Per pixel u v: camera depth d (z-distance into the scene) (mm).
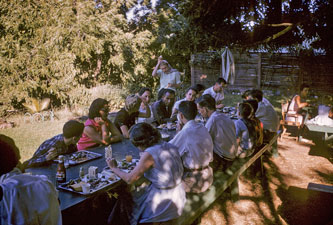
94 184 2850
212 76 13586
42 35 12664
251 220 3807
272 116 5906
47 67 12406
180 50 5480
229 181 3824
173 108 5836
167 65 7844
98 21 14492
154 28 19281
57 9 12984
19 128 9414
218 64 13367
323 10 4086
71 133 3420
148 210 2742
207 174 3414
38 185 1920
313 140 7215
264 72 12461
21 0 12250
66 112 11977
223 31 4523
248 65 12789
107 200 3469
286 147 6805
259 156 5086
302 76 11031
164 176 2689
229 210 4078
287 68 11734
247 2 4172
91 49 13766
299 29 5086
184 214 2959
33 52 12539
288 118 7262
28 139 8062
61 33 12820
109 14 15180
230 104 11555
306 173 5297
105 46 15281
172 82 7871
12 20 12047
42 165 3369
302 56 10695
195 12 4211
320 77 10594
